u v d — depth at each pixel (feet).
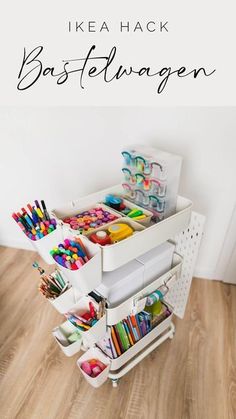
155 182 2.99
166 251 3.39
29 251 5.91
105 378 3.45
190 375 3.78
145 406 3.45
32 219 2.80
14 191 5.24
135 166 3.11
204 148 3.96
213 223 4.60
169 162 2.88
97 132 4.21
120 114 3.96
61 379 3.70
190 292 4.98
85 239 2.55
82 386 3.64
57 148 4.53
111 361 3.43
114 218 3.04
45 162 4.74
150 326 3.75
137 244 2.70
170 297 4.33
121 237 2.71
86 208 3.22
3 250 5.91
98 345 3.57
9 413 3.37
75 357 3.97
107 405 3.46
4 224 5.74
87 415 3.36
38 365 3.85
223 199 4.34
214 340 4.22
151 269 3.30
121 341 3.42
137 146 3.29
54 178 4.88
